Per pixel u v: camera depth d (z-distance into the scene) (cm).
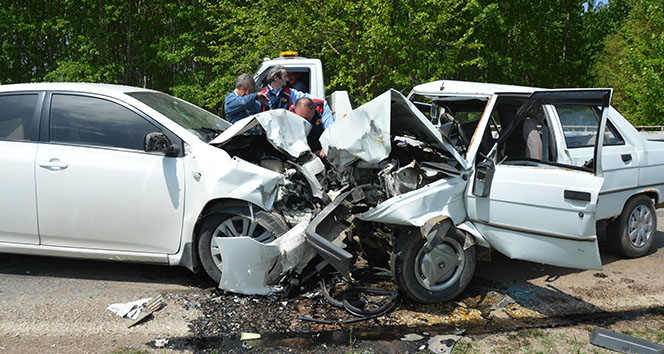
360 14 1238
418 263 380
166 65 1902
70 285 410
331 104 726
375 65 1261
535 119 436
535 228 365
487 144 424
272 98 531
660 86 2112
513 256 379
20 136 407
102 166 394
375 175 408
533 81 2494
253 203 388
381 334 341
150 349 314
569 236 353
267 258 380
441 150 400
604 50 3138
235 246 375
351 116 380
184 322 351
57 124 408
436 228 363
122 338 327
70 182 394
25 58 1995
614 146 498
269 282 390
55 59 1931
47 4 1866
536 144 419
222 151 394
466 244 386
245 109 497
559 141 443
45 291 395
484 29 1914
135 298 386
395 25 1230
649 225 534
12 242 407
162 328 342
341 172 408
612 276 468
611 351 324
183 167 392
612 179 480
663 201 545
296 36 1256
